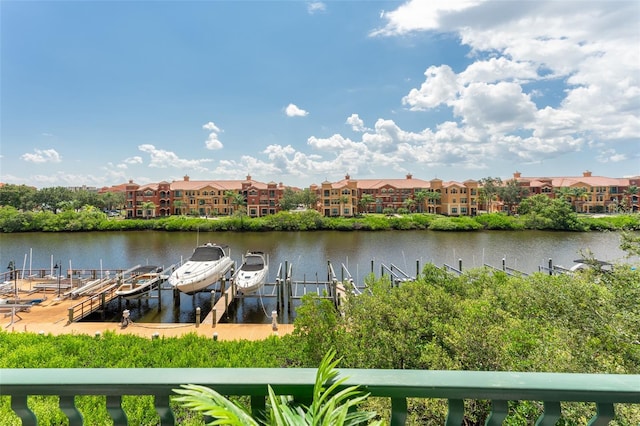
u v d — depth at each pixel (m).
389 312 8.30
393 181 82.25
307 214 57.19
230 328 14.59
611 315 7.45
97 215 58.81
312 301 9.04
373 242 44.19
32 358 9.88
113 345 11.37
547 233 49.88
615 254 33.53
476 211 71.81
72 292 18.61
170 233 52.97
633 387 1.34
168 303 20.39
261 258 22.67
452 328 7.35
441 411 5.58
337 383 1.35
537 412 5.06
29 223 53.09
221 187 76.44
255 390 1.40
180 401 1.28
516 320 7.95
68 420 1.45
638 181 73.19
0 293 19.33
